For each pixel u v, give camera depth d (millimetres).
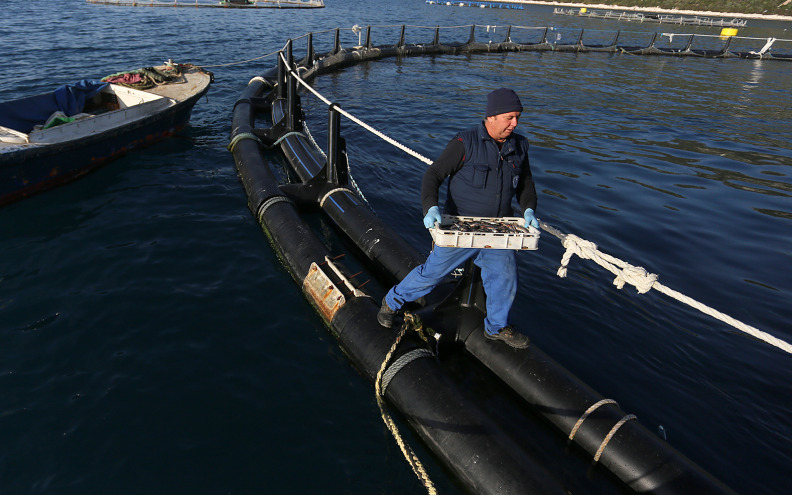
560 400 3465
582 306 5156
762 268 6094
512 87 17578
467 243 2799
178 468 3145
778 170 10219
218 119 11008
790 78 23562
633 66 24828
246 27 28828
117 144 7996
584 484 3158
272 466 3201
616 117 14141
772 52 33031
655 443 3096
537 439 3479
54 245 5609
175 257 5527
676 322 4969
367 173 8594
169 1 39219
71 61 15719
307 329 4559
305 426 3525
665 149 11242
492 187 2957
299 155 8258
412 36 31781
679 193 8531
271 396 3770
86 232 5930
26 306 4570
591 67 23641
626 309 5148
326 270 4828
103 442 3287
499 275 3322
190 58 18109
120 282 5012
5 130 6781
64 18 25938
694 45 36312
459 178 2990
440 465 3283
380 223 5961
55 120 7684
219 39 23438
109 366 3932
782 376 4277
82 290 4852
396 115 12867
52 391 3668
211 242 5902
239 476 3119
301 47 23672
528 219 2877
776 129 13797
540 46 28469
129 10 32281
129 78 9820
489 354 3893
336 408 3707
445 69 20938
